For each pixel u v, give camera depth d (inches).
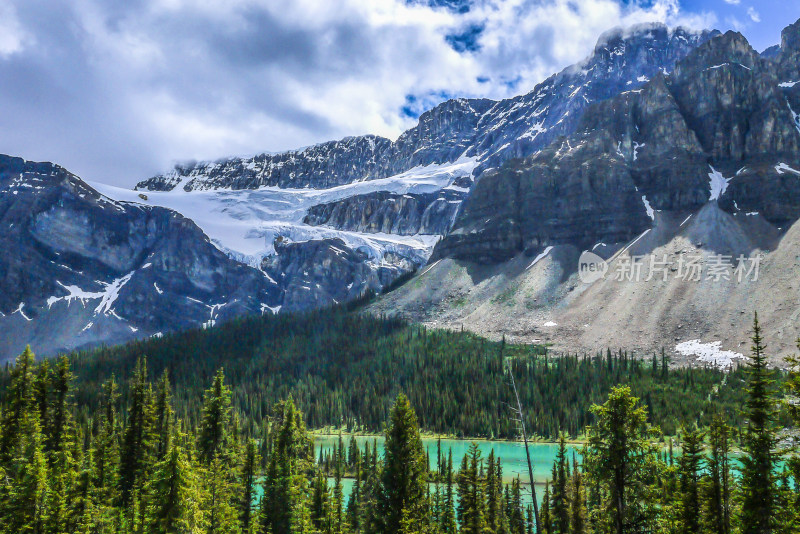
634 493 1742.1
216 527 2541.8
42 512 2491.4
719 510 2062.0
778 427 1819.6
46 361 3698.3
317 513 3309.5
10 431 3316.9
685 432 2279.8
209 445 3499.0
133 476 3464.6
